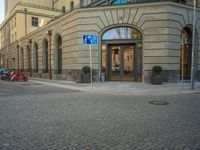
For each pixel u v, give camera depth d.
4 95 11.17
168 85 15.31
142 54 17.45
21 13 41.06
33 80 22.83
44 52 27.25
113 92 12.16
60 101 9.34
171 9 16.78
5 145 4.30
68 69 20.66
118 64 18.59
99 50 18.28
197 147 4.21
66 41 20.84
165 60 16.70
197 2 19.31
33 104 8.62
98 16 18.16
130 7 17.38
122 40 18.05
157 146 4.26
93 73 18.23
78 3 35.31
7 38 48.81
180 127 5.50
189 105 8.44
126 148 4.16
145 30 17.11
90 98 10.22
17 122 5.97
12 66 44.38
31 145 4.31
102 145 4.31
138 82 17.45
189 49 18.92
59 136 4.84
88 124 5.78
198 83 17.02
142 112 7.20
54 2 47.50
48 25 24.67
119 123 5.88
